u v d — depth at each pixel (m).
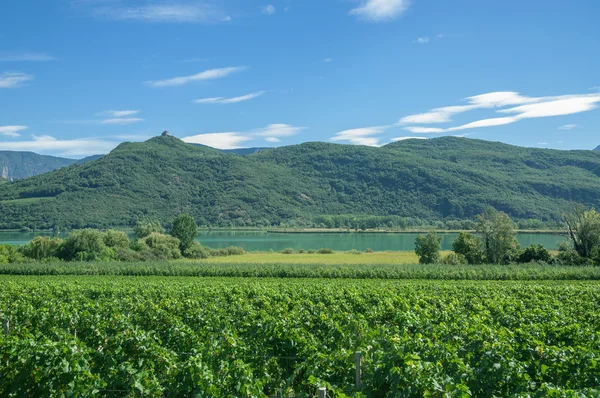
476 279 45.22
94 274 51.41
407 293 25.31
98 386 9.27
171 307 19.16
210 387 9.03
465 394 7.84
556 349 10.01
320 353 11.01
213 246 109.31
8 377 10.34
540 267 48.72
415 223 196.38
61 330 14.47
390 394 8.86
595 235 57.62
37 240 66.31
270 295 25.09
